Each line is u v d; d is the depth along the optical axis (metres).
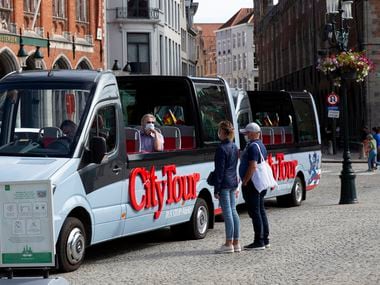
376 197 23.91
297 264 12.54
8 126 12.94
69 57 42.69
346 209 20.33
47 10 40.34
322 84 64.19
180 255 13.83
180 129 16.38
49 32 40.56
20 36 37.19
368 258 12.88
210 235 16.50
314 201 23.28
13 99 13.10
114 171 13.16
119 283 11.32
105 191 12.91
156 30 61.03
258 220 14.07
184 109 17.00
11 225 10.15
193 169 15.71
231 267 12.44
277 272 11.89
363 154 47.00
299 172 22.28
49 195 10.09
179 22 76.75
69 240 12.10
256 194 14.05
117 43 59.78
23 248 10.15
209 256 13.60
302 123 22.95
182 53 87.88
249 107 21.44
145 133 15.13
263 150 14.15
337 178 32.91
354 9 53.00
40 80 13.30
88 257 13.88
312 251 13.71
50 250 10.11
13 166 11.98
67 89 13.08
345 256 13.12
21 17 37.66
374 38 50.75
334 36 26.61
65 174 12.02
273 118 23.09
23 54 32.94
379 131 39.94
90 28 45.44
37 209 10.10
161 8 63.25
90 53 45.41
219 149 13.82
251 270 12.12
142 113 17.41
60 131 12.69
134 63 60.12
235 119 17.89
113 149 13.22
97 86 13.19
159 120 17.25
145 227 14.12
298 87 76.50
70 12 42.88
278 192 20.64
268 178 14.06
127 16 59.75
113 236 13.27
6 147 12.63
